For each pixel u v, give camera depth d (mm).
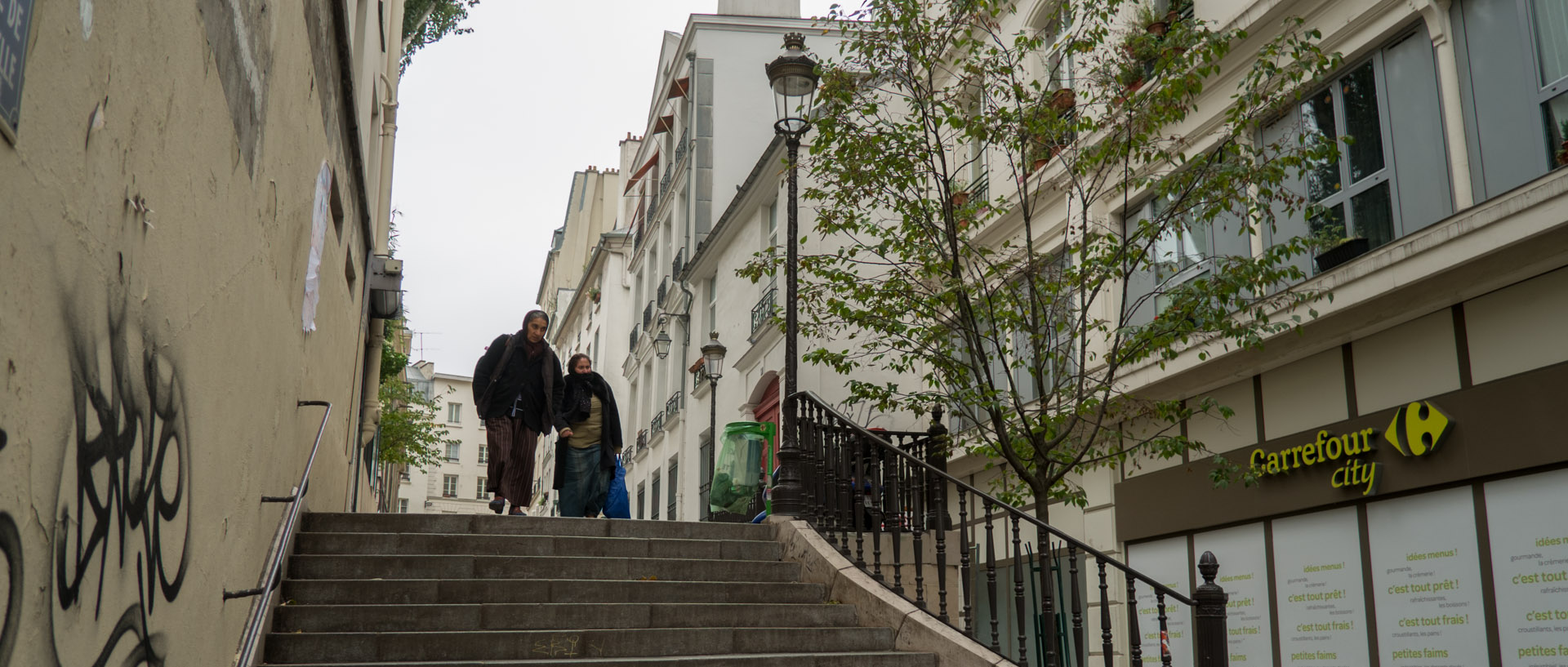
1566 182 7188
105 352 2688
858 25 9266
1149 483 11953
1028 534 13930
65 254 2355
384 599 6648
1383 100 9430
